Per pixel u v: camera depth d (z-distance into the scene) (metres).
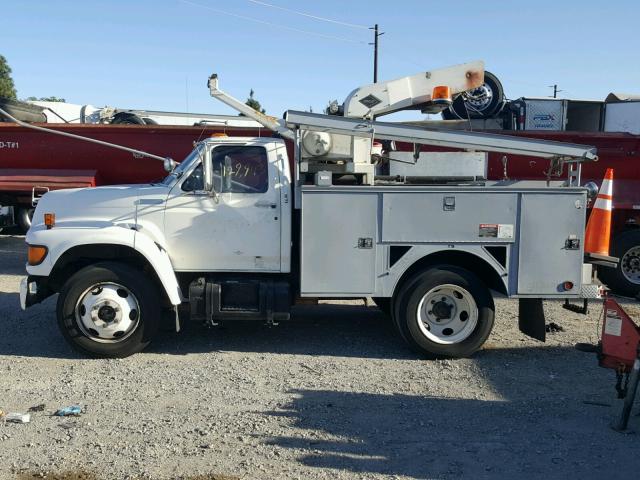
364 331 7.66
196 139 11.30
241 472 4.00
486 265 6.54
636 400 5.38
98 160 11.47
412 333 6.41
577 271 6.41
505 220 6.36
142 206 6.60
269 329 7.68
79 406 5.09
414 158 6.82
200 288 6.50
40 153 11.45
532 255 6.39
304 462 4.15
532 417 4.98
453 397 5.43
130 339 6.36
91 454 4.23
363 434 4.61
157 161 11.41
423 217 6.37
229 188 6.62
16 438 4.48
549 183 6.86
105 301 6.26
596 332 7.78
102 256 6.55
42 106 14.73
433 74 7.73
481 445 4.45
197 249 6.61
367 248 6.39
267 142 6.66
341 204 6.35
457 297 6.52
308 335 7.45
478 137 6.46
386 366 6.29
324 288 6.41
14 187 11.45
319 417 4.92
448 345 6.45
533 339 7.42
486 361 6.51
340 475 3.98
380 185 6.70
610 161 10.65
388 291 6.44
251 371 6.07
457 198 6.36
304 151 6.67
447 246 6.39
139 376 5.86
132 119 13.65
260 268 6.67
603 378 5.99
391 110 7.77
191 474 3.96
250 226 6.62
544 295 6.43
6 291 9.76
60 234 6.34
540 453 4.32
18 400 5.23
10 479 3.89
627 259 10.20
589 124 14.16
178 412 4.99
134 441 4.44
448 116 12.78
